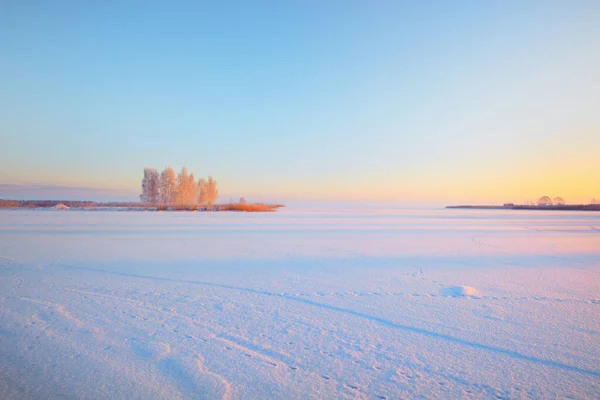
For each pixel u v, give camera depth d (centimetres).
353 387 356
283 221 3294
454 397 339
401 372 388
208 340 470
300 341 470
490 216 5072
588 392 349
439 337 488
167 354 427
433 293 726
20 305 616
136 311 589
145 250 1323
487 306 634
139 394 340
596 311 607
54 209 5869
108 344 455
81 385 356
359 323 541
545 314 589
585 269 1005
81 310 591
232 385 358
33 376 372
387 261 1130
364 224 3031
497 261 1141
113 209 5975
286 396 339
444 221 3641
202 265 1030
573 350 447
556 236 2022
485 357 426
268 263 1074
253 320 550
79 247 1382
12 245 1422
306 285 790
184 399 332
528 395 343
